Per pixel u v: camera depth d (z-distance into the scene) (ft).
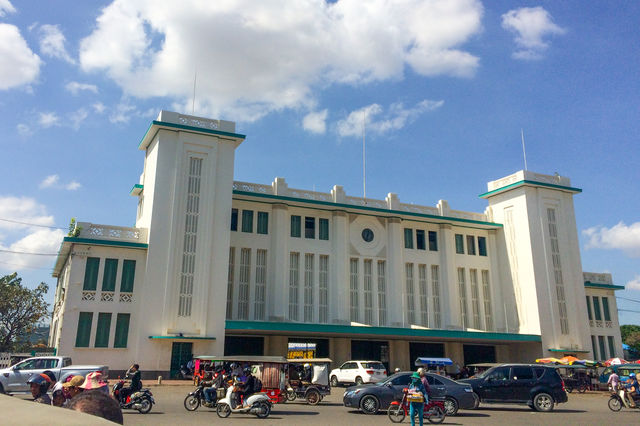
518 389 66.39
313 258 131.23
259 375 65.21
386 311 134.62
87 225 105.91
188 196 111.34
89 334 100.78
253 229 126.62
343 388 97.96
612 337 152.66
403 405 52.80
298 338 123.44
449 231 146.30
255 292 123.13
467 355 141.28
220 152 116.88
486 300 147.84
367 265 136.77
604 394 105.60
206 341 105.29
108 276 105.09
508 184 150.20
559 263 142.92
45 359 67.21
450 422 53.83
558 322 136.67
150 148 120.47
